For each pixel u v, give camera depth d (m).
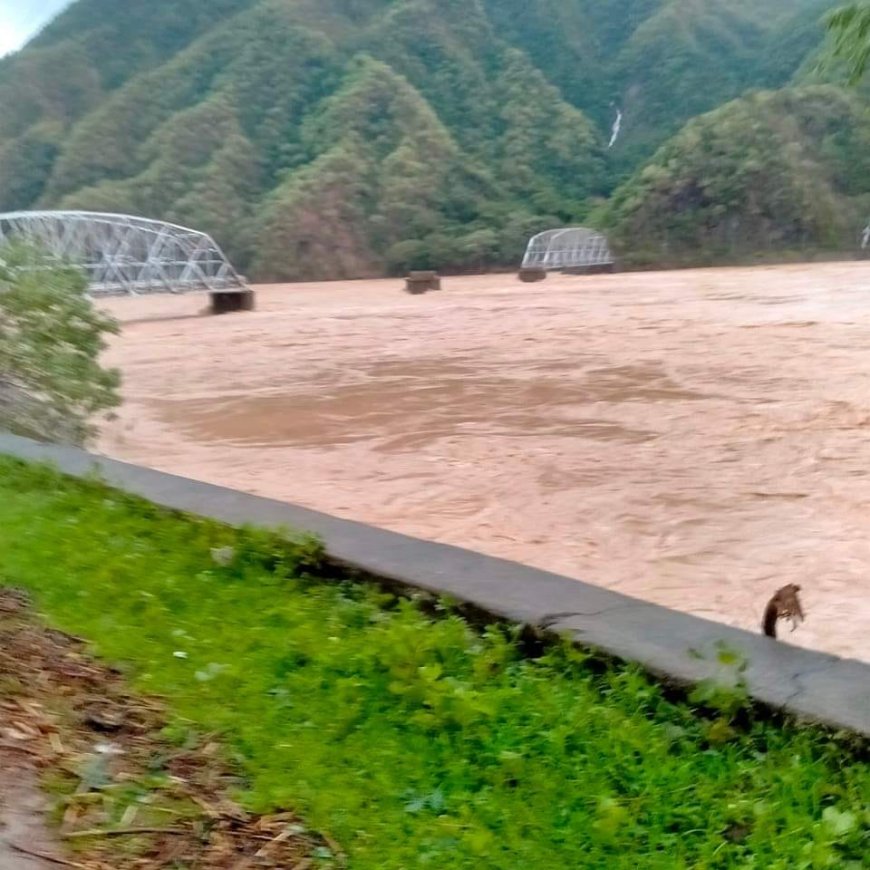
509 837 2.43
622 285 72.25
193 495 5.47
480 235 97.12
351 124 102.38
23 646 3.29
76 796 2.47
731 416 21.47
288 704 2.99
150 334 48.19
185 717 2.90
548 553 12.21
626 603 3.69
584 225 99.88
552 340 38.62
